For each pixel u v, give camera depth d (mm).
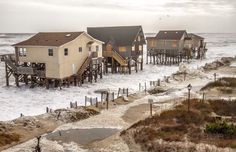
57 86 46812
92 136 24328
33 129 25516
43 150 21297
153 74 60906
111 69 62062
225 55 106625
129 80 53375
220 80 45656
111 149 21344
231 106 29812
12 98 39688
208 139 20297
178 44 77625
